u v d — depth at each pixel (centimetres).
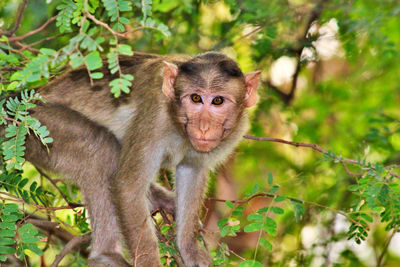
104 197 1115
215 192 1700
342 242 1508
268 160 1772
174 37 1575
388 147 1585
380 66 1766
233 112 996
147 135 1045
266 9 1473
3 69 928
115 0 742
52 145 1124
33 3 1113
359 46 1691
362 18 1477
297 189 1603
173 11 1588
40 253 831
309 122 1770
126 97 1111
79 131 1129
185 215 1142
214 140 987
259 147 1769
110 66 679
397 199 956
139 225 1039
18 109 802
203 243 1227
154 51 1582
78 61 664
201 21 1689
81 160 1127
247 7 1461
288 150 1803
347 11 1470
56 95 1155
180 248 1123
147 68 1116
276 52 1634
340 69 1998
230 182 1747
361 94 1842
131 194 1042
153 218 1166
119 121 1122
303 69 1906
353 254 1510
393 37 1678
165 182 1438
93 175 1125
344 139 1725
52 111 1131
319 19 1631
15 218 826
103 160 1130
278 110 1783
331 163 1606
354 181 1508
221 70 988
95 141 1131
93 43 668
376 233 1616
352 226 998
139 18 852
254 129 1705
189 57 1134
